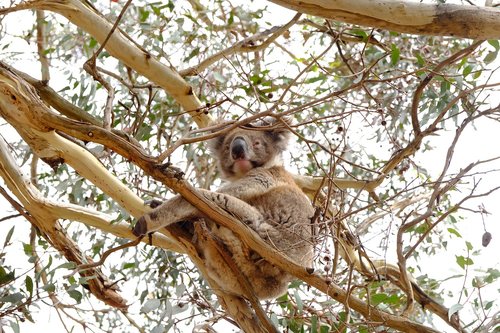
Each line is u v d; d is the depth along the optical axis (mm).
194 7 8336
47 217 6047
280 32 6910
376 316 5637
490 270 5699
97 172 5703
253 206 6082
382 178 5754
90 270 6145
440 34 5000
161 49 6828
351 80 7480
